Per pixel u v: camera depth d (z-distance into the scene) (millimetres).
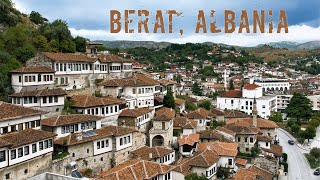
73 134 63438
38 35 103438
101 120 76188
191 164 70688
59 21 117125
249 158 89688
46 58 81188
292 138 139000
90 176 63469
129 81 93562
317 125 157625
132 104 91125
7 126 53688
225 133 94125
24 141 51625
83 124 67188
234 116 127562
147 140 82500
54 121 62844
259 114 166250
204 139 90875
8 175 49688
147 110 86938
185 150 82938
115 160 69250
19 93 69438
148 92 96688
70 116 65938
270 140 98938
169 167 60719
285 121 171500
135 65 135875
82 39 118562
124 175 55094
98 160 66562
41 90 70062
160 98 106188
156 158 71438
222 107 173125
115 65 100938
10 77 74625
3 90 72375
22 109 57594
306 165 107000
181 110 114062
